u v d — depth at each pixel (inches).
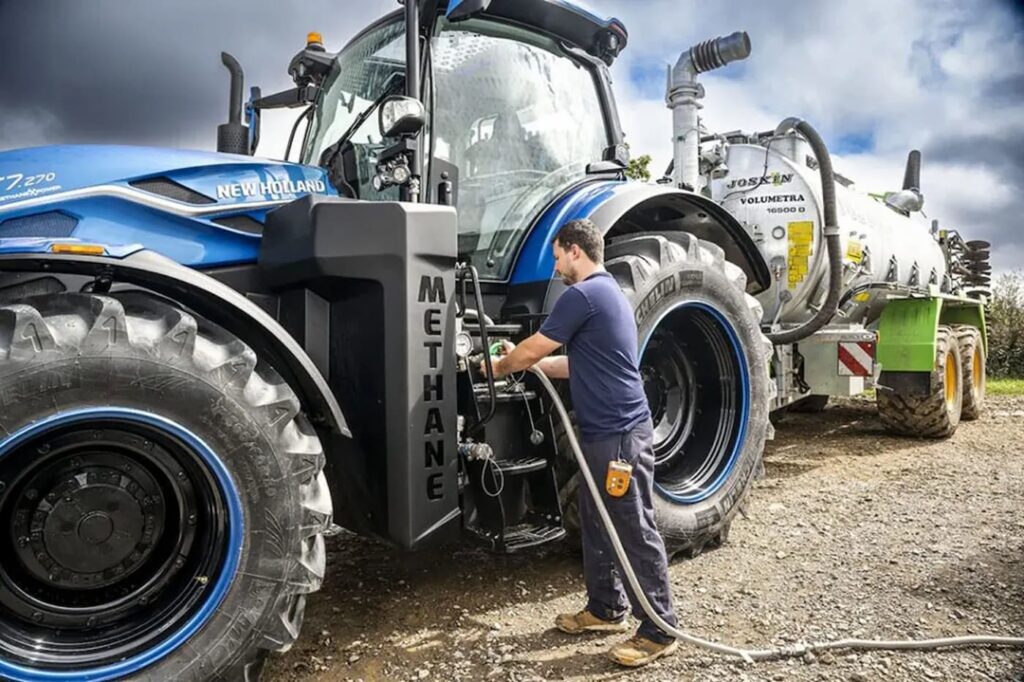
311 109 170.6
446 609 131.3
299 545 100.0
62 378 88.0
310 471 101.6
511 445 133.4
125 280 102.8
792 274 243.3
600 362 113.0
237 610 97.1
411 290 113.7
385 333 113.5
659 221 174.7
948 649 112.9
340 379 120.5
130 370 91.4
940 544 158.1
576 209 146.4
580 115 163.8
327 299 121.8
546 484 132.5
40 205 108.7
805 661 110.7
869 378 263.7
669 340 160.6
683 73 223.9
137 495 98.3
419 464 113.8
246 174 126.2
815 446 272.2
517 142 151.5
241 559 97.4
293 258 115.0
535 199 152.0
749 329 161.8
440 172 133.2
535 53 157.3
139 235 115.0
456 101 143.8
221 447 96.3
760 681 105.5
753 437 161.5
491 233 146.6
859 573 143.3
